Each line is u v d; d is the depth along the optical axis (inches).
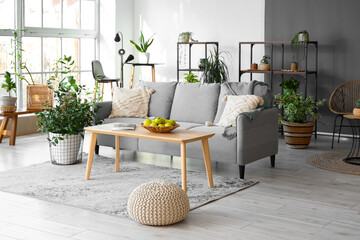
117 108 284.4
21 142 310.8
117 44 397.7
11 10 335.3
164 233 172.7
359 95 317.1
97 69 368.5
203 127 249.1
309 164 261.1
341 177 238.2
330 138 329.1
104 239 168.1
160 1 397.7
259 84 264.5
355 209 195.8
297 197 209.0
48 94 319.6
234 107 252.2
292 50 344.2
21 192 211.2
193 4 383.6
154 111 287.0
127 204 184.7
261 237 169.9
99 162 260.2
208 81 340.2
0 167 250.7
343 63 330.0
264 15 352.5
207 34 379.6
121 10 398.6
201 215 188.2
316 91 326.3
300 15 340.2
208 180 220.1
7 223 180.4
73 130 251.3
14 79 340.2
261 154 244.1
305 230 175.6
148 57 386.6
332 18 331.0
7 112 297.9
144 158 273.0
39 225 178.9
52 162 256.2
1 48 330.0
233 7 368.2
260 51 360.8
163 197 176.9
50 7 362.6
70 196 207.0
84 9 389.7
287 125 297.0
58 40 370.6
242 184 224.2
